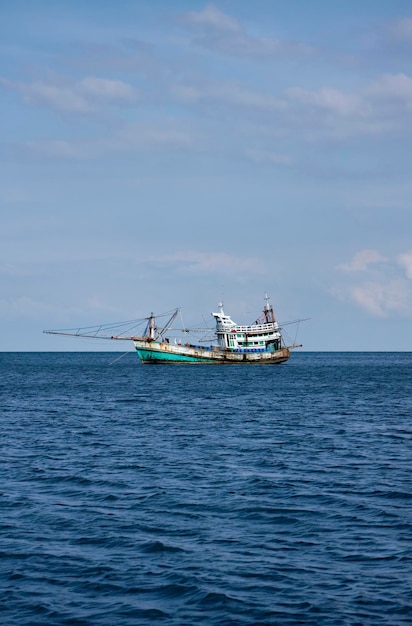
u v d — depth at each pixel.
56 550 24.97
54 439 51.47
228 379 132.12
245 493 33.59
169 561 23.86
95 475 37.81
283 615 19.73
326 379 134.38
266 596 20.97
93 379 136.00
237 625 19.19
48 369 194.88
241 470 39.31
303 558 24.11
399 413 70.56
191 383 120.06
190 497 32.78
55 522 28.42
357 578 22.25
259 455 44.28
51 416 67.44
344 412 71.38
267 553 24.64
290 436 53.16
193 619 19.58
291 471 39.03
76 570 23.06
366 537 26.45
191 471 38.97
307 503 31.59
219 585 21.78
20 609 20.17
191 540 26.14
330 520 28.81
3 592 21.33
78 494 33.41
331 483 35.84
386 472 38.81
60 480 36.59
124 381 127.62
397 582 21.89
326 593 21.14
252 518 29.16
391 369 193.38
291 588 21.52
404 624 19.11
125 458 43.22
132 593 21.28
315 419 64.81
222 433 54.84
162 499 32.34
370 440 51.03
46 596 21.06
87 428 57.97
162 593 21.28
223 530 27.42
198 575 22.56
